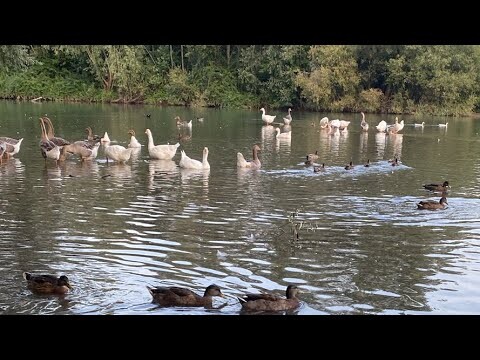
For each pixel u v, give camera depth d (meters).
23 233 16.58
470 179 27.08
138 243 15.88
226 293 12.65
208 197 21.91
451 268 14.58
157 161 30.45
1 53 39.09
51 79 77.44
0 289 12.48
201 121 54.75
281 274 13.84
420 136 46.72
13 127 43.81
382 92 72.81
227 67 78.38
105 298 12.17
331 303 12.30
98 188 23.06
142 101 77.06
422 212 20.25
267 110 73.44
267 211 19.91
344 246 16.12
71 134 40.78
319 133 47.59
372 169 29.38
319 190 23.73
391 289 13.12
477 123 60.97
